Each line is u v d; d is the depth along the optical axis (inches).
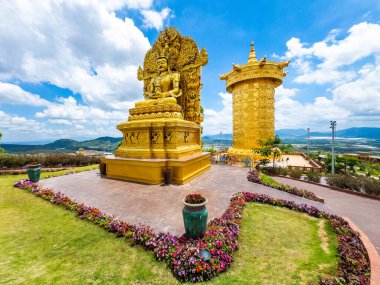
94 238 210.5
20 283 149.9
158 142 455.2
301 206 314.7
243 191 378.9
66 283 150.9
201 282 153.4
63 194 337.1
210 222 231.3
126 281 153.4
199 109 572.4
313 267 171.8
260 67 1056.2
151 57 650.2
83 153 918.4
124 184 410.0
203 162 577.3
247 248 200.1
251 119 1101.1
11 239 210.7
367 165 1429.6
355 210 378.3
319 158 1498.5
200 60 553.6
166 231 213.6
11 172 569.9
